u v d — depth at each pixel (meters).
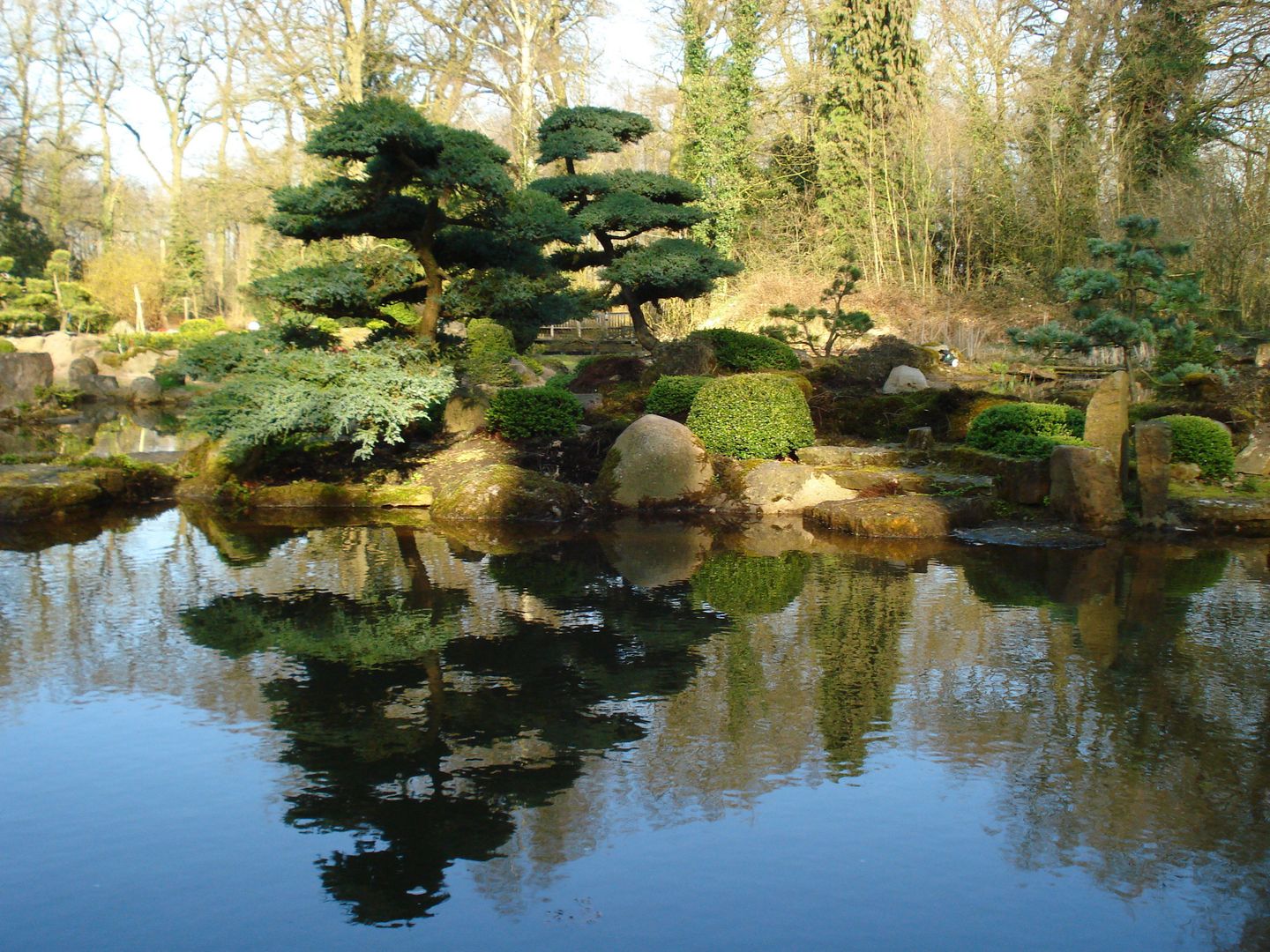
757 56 28.59
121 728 4.98
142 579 7.99
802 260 28.33
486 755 4.66
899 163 26.52
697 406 12.15
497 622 6.75
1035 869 3.70
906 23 26.27
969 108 26.12
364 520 10.85
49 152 38.44
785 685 5.52
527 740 4.82
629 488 11.20
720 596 7.41
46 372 22.95
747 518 10.80
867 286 26.38
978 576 7.91
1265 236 18.11
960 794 4.25
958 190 26.25
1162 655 5.92
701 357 16.09
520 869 3.73
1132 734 4.81
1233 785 4.30
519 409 12.80
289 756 4.66
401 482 12.02
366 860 3.80
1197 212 19.02
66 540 9.62
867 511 9.89
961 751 4.64
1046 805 4.15
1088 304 13.05
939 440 12.92
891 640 6.28
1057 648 6.07
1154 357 13.73
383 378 11.21
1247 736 4.77
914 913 3.44
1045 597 7.26
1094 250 11.74
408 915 3.46
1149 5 22.95
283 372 11.41
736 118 27.59
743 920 3.41
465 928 3.38
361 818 4.11
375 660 5.97
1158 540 9.21
